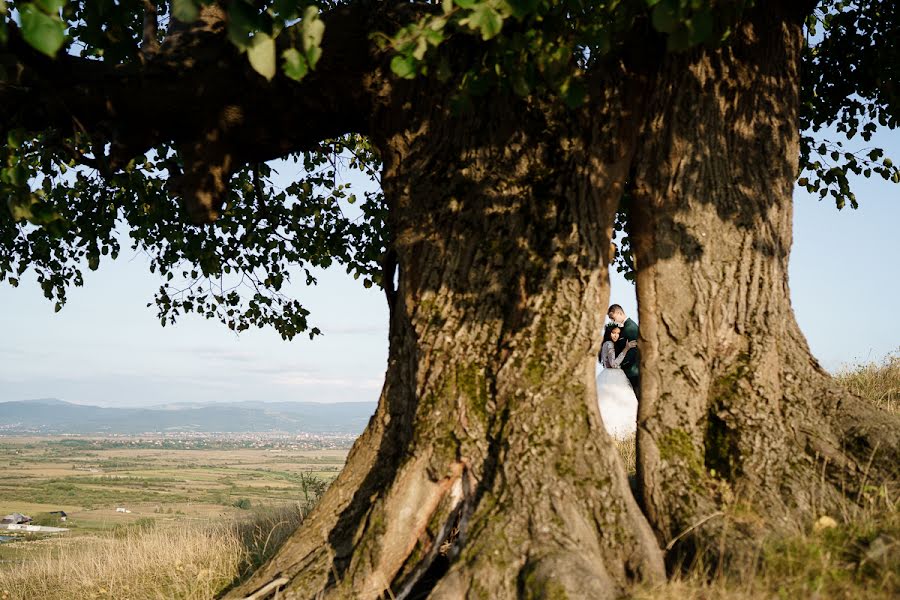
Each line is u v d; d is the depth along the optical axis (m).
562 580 3.68
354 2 5.99
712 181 5.41
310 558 4.90
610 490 4.32
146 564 8.08
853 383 9.88
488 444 4.61
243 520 10.31
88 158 6.59
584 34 4.68
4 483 173.25
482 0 3.71
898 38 8.91
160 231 11.30
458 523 4.75
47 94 5.68
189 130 6.09
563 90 4.73
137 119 5.95
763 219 5.38
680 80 5.44
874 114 9.84
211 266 11.62
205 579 6.83
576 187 5.21
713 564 4.04
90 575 8.15
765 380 5.01
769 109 5.54
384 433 5.41
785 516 4.32
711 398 5.04
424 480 4.61
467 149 5.54
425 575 5.12
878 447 4.62
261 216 11.83
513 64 4.63
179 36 6.04
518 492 4.28
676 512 4.56
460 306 5.12
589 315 4.91
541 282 4.99
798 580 3.65
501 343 4.93
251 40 2.87
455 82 5.57
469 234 5.31
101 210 10.83
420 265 5.39
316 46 3.12
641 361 5.27
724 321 5.20
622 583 4.01
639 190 5.50
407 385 5.38
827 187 10.30
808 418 4.93
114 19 4.79
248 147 6.24
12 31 4.93
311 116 6.10
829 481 4.59
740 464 4.68
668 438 4.89
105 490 157.75
